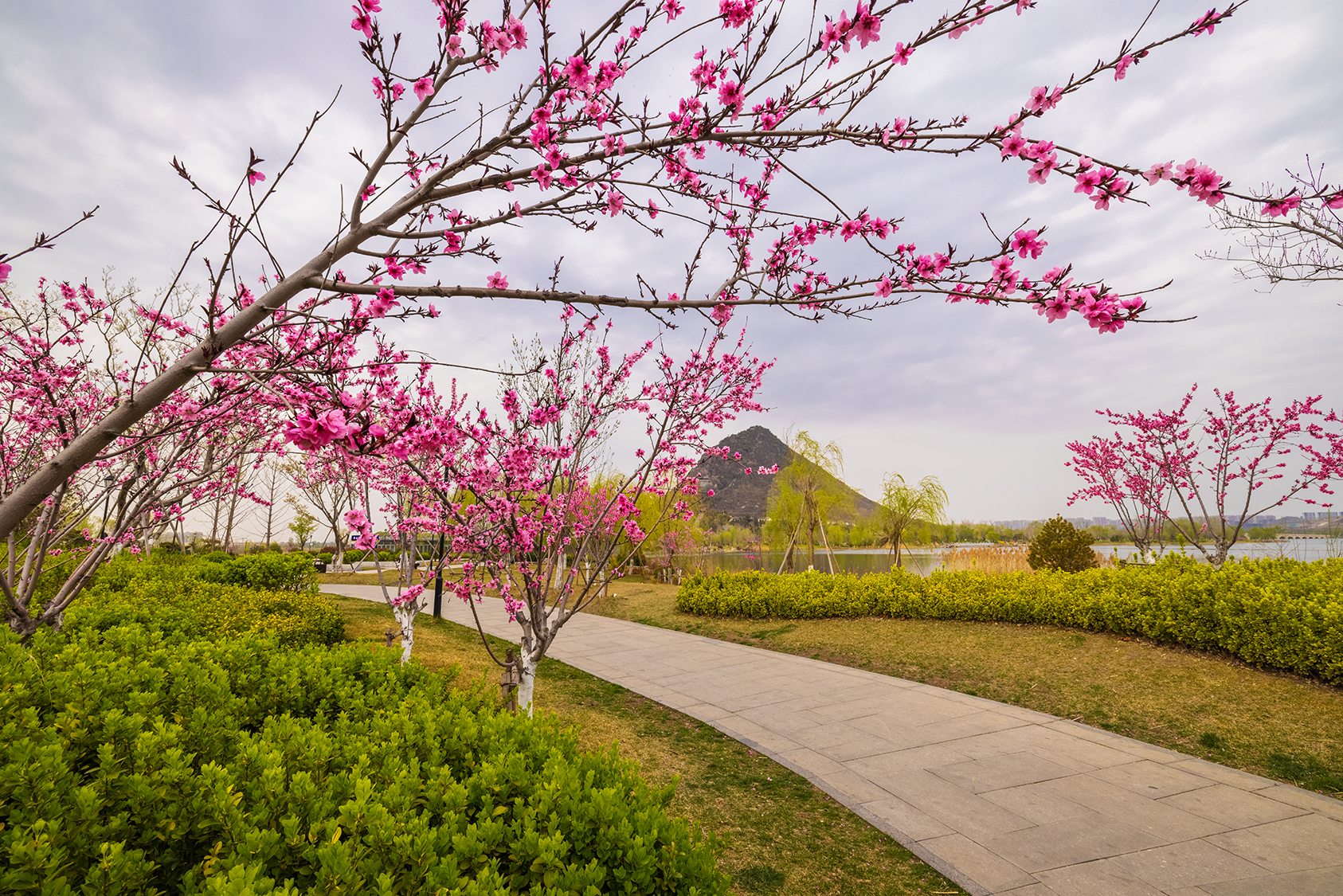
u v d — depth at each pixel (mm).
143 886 1824
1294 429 12047
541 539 5605
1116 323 2326
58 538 4496
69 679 2975
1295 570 8164
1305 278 7520
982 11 2154
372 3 2076
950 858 4320
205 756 2656
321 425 1940
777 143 2518
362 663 4391
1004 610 10367
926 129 2488
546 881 1987
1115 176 2309
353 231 2293
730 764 6113
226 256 2080
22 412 4609
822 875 4188
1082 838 4500
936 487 21109
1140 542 14000
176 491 5527
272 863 1931
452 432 2594
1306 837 4355
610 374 5781
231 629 6625
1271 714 6199
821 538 23109
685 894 2129
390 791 2246
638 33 2623
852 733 6914
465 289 2309
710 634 13242
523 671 5527
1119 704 7047
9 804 2002
